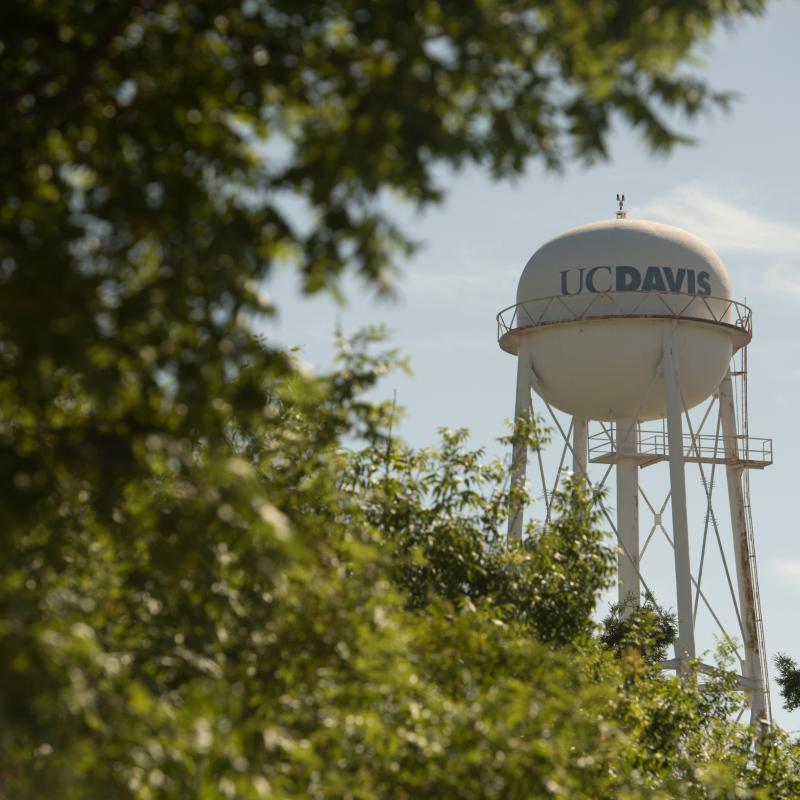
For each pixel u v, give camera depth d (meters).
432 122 11.88
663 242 57.00
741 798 23.94
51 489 12.30
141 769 12.59
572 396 57.41
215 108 13.09
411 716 16.83
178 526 13.57
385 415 22.20
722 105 12.55
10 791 12.06
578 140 12.69
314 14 12.66
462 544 32.88
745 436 62.81
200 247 12.16
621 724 28.95
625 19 12.14
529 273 58.34
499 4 12.41
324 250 12.03
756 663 61.56
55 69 12.50
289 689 16.70
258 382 13.30
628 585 60.47
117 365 12.33
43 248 11.50
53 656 11.44
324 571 18.22
